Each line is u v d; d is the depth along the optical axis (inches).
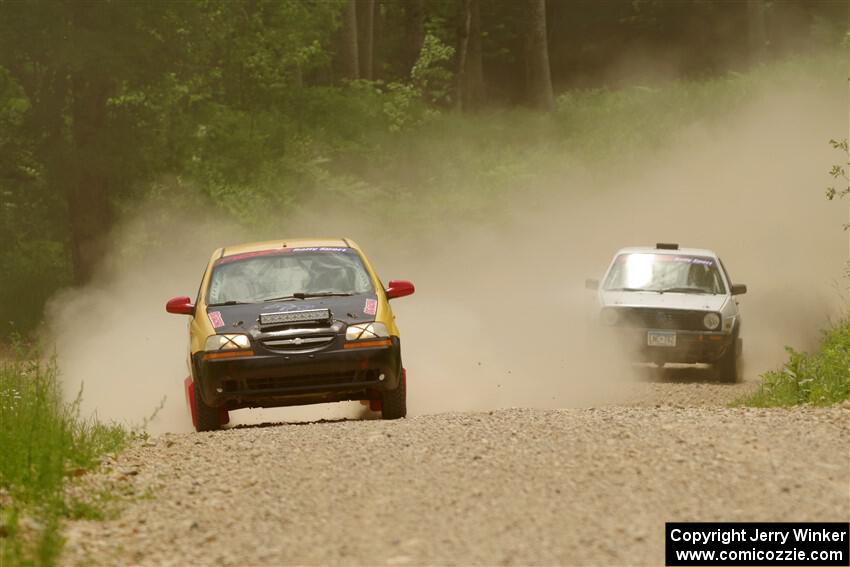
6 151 3905.0
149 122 4062.5
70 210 3912.4
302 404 1820.9
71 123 4015.8
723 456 1238.3
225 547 1013.2
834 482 1136.2
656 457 1238.3
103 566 971.9
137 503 1190.3
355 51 6225.4
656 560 921.5
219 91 4992.6
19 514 1127.0
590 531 997.8
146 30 3740.2
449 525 1032.8
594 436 1357.0
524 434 1393.9
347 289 1907.0
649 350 2583.7
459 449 1326.3
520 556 938.7
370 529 1036.5
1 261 4121.6
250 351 1750.7
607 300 2677.2
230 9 4505.4
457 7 6870.1
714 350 2549.2
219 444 1482.5
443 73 5999.0
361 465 1278.3
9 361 2719.0
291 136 4827.8
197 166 4207.7
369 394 1818.4
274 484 1222.3
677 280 2755.9
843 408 1598.2
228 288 1918.1
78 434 1592.0
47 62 3614.7
